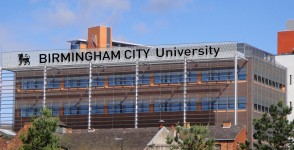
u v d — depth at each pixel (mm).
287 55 179125
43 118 82125
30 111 180000
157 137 119312
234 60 161375
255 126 84750
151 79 169750
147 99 169500
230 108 160750
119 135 123812
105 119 173125
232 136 125750
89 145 122875
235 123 158625
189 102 165125
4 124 181250
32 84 181125
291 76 178250
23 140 81438
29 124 111812
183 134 81625
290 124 83625
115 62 171875
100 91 174750
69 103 177375
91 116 174750
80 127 175125
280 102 85125
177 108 166000
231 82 161625
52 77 179875
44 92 177000
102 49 174000
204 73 164625
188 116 164500
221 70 162875
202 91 164125
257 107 162625
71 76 178000
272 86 170500
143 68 171000
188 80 165875
